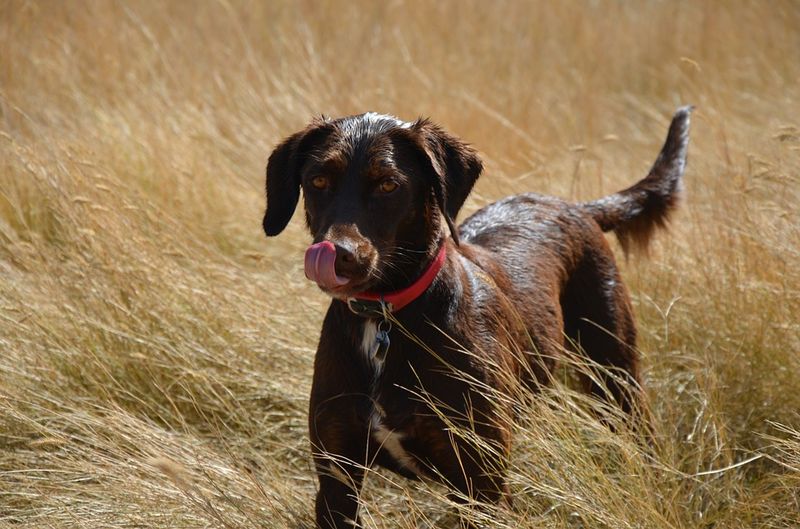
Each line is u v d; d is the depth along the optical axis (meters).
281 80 12.02
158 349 7.03
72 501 5.75
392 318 5.18
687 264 7.76
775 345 6.93
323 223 5.13
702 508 5.93
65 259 8.05
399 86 12.41
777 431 6.55
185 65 12.45
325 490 5.41
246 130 10.76
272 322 7.38
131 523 5.53
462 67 13.61
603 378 6.54
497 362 5.44
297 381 6.88
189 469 5.72
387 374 5.25
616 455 5.83
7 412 6.36
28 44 12.53
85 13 13.33
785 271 7.29
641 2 17.33
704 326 7.23
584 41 15.50
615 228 7.29
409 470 5.61
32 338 7.07
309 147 5.59
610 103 13.87
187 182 9.56
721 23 15.66
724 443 6.07
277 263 8.68
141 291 7.46
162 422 6.87
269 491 5.78
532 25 15.59
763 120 12.28
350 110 11.45
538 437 5.33
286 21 14.14
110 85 11.80
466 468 5.26
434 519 6.05
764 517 5.77
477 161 5.59
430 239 5.30
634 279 7.86
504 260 6.16
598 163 10.00
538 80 14.04
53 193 8.18
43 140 9.34
